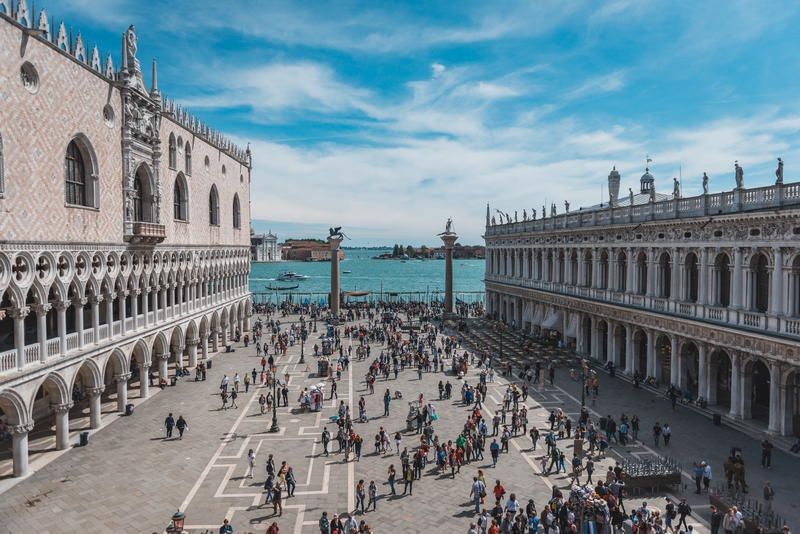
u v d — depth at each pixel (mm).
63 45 33594
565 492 28984
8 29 28391
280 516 26500
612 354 55719
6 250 28422
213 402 45594
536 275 75812
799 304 34969
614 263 55969
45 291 31719
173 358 60688
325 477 31047
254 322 94938
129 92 41375
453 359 58125
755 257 38031
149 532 24766
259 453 34562
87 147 36594
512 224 85062
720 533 25219
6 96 28359
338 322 90750
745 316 38125
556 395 47281
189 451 34625
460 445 33406
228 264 71500
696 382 48844
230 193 72438
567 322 65375
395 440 36781
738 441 35969
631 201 52656
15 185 29125
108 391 48312
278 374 55469
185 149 55688
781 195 35250
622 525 24469
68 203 34188
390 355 62656
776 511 26328
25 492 28453
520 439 37375
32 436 36719
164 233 45688
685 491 29203
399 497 28547
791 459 32562
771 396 35656
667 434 35344
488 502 28000
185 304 55750
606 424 37094
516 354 62844
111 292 39594
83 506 27078
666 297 48750
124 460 32938
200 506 27391
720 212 40812
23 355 29875
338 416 40500
